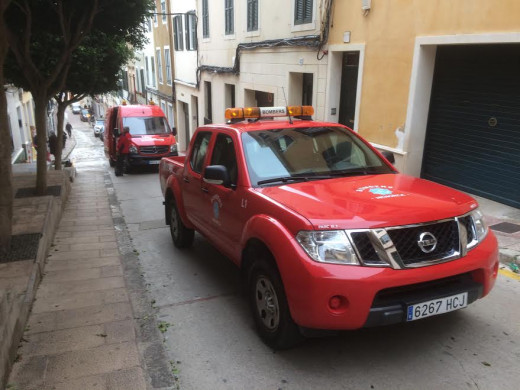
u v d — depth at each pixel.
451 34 7.25
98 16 9.29
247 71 15.87
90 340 3.71
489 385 2.98
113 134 17.34
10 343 3.36
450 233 3.14
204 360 3.44
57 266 5.71
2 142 5.23
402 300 2.96
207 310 4.33
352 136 4.70
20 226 6.45
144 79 36.06
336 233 2.93
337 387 3.04
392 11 8.52
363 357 3.35
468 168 7.77
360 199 3.35
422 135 8.54
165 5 27.27
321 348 3.49
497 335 3.57
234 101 18.25
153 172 16.31
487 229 3.50
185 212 5.70
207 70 20.16
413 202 3.27
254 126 4.53
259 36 14.59
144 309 4.37
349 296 2.83
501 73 6.96
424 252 2.99
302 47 11.98
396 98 8.66
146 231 7.53
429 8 7.65
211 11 19.17
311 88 12.73
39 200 8.03
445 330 3.66
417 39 7.96
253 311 3.66
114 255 6.16
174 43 26.22
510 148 6.95
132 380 3.13
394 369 3.20
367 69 9.41
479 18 6.75
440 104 8.23
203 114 21.88
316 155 4.29
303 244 2.98
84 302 4.52
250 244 3.62
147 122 16.53
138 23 9.89
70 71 12.49
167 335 3.85
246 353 3.51
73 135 53.25
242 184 3.92
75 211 9.44
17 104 21.34
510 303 4.10
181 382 3.17
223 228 4.31
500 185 7.20
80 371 3.25
